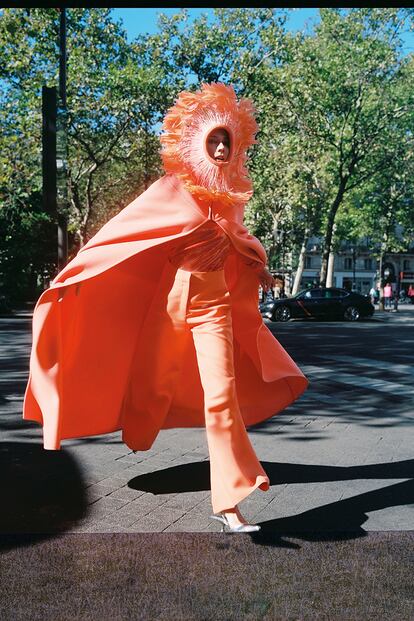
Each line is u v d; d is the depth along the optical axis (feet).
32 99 79.20
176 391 14.05
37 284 156.15
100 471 15.98
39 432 20.27
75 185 102.47
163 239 12.23
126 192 120.06
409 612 8.80
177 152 12.50
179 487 14.66
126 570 10.18
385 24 93.30
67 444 18.78
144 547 11.11
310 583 9.69
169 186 12.65
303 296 89.25
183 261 12.48
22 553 10.85
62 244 37.78
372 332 64.34
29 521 12.46
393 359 39.83
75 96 87.61
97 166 97.96
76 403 13.88
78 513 12.92
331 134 101.04
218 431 11.56
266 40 89.66
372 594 9.34
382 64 93.61
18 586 9.62
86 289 13.21
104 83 89.35
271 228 145.69
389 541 11.35
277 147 108.27
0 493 14.24
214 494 11.39
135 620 8.63
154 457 17.30
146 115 91.56
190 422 14.56
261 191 126.62
